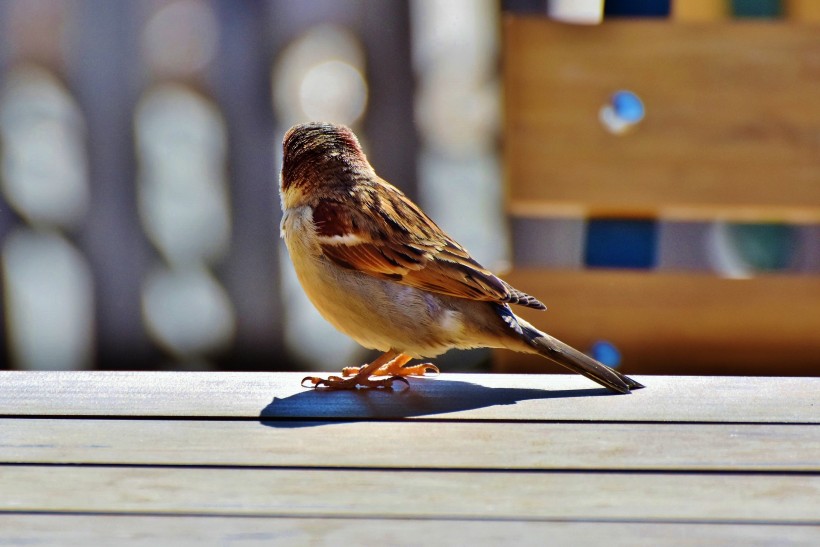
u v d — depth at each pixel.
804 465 1.94
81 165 2.29
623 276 2.09
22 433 1.97
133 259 2.29
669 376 2.04
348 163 2.11
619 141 2.10
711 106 2.10
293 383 2.03
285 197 2.12
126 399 2.00
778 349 2.09
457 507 1.92
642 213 2.11
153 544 1.77
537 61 2.10
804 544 1.77
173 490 1.93
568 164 2.10
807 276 2.09
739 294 2.09
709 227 2.25
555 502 1.92
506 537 1.80
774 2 2.14
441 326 2.08
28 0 2.28
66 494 1.93
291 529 1.84
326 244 2.09
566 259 2.27
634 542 1.78
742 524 1.86
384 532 1.82
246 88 2.29
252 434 1.97
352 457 1.95
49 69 2.28
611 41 2.10
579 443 1.96
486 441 1.96
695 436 1.96
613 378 2.03
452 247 2.09
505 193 2.10
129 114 2.29
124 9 2.28
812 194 2.10
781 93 2.10
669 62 2.10
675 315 2.09
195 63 2.29
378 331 2.09
